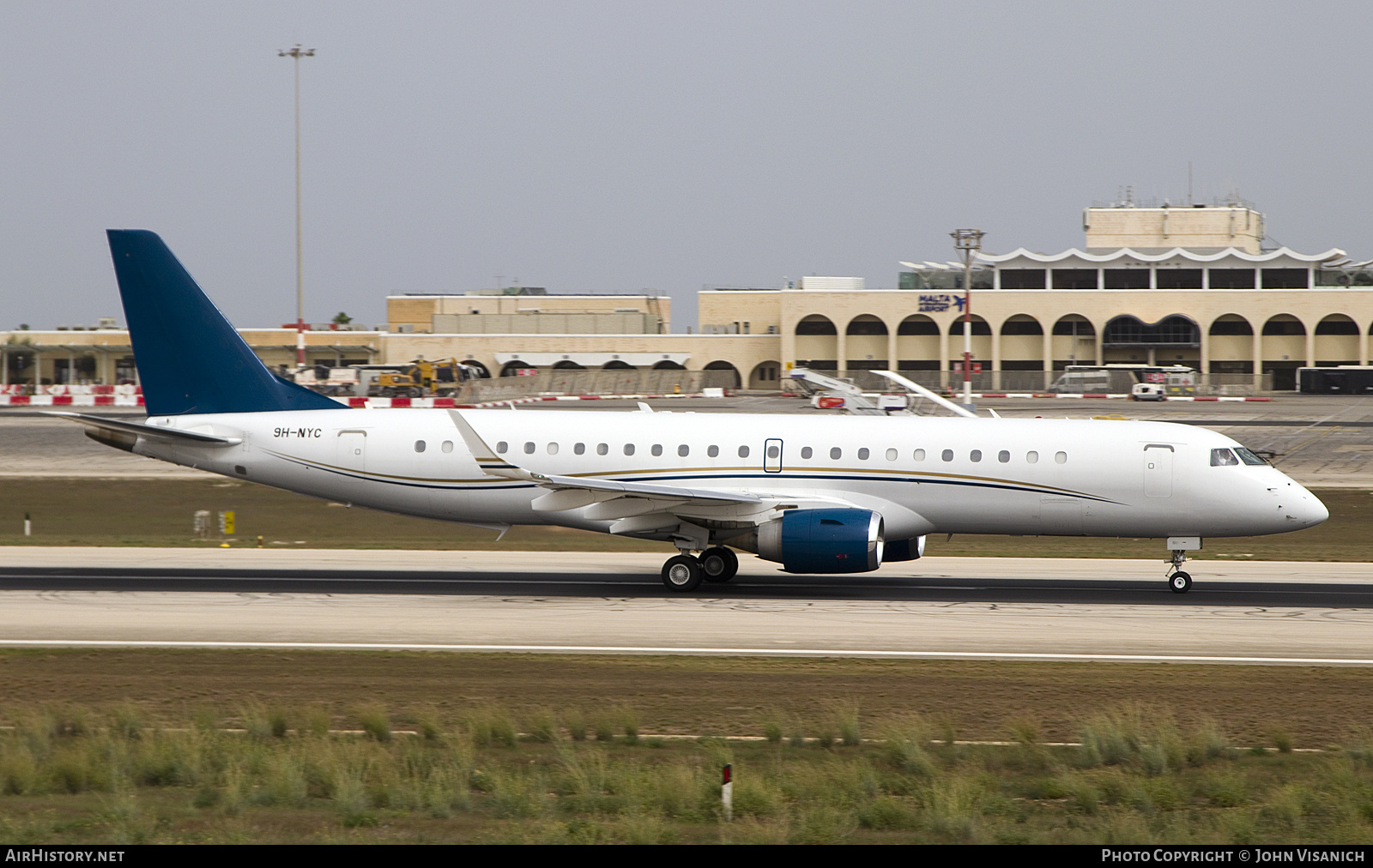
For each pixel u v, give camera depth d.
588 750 65.00
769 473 120.75
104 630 96.38
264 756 61.53
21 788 58.22
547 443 123.81
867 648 92.31
